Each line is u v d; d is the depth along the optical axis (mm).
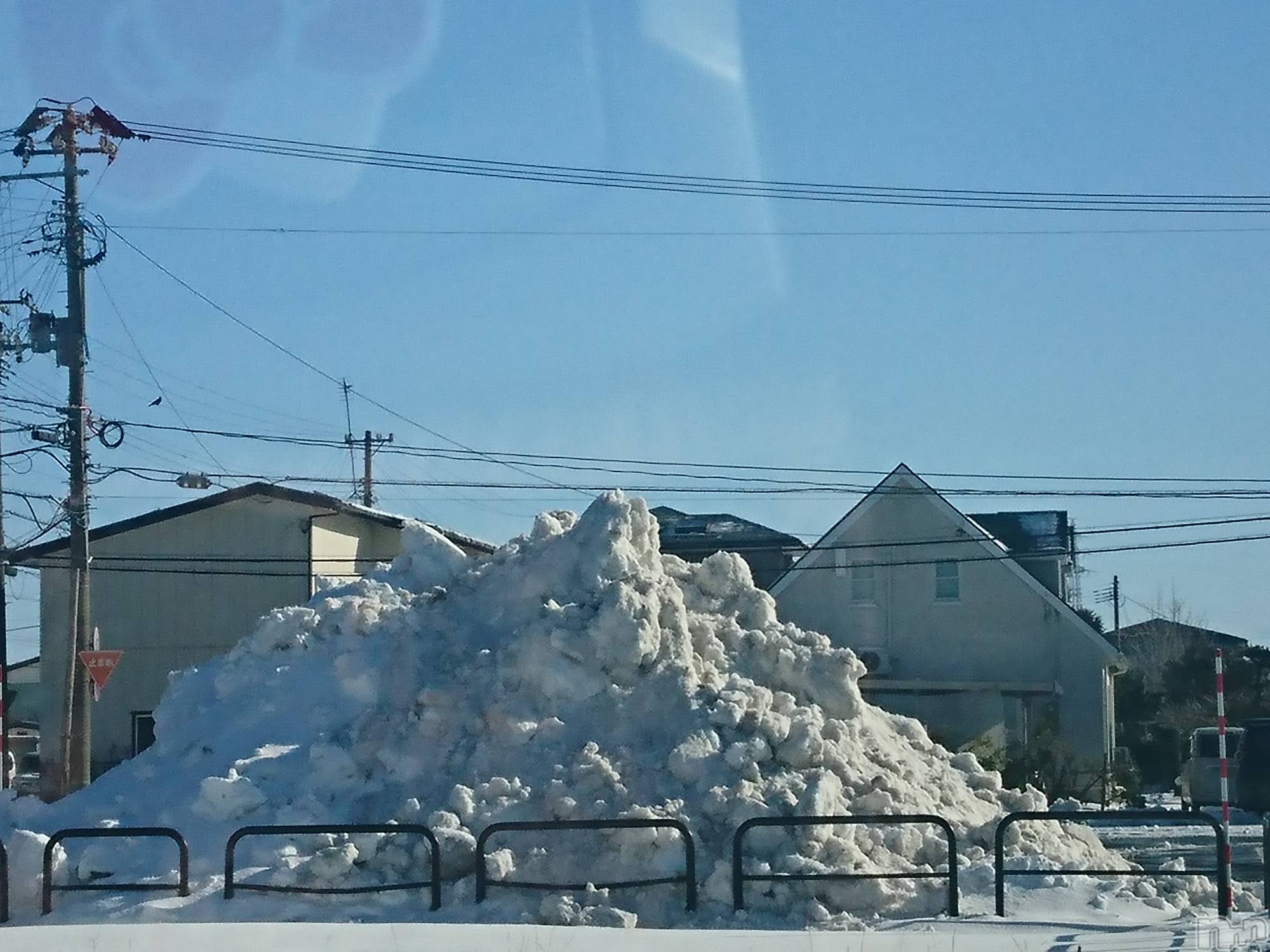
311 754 13320
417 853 11891
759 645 14453
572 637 13641
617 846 11727
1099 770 32844
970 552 37406
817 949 9406
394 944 9617
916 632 37438
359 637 14883
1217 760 29109
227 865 11523
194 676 15453
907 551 37750
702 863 11570
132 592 35750
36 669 49688
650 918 11148
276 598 35344
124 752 35219
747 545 44156
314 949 9484
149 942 9766
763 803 11875
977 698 36156
